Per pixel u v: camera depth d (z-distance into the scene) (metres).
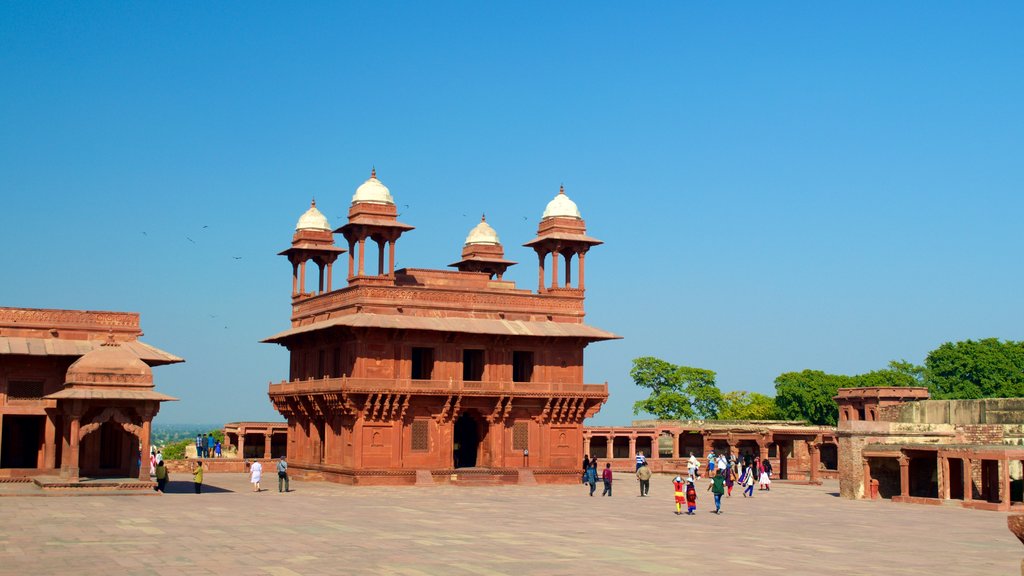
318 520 38.72
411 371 63.84
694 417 108.94
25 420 54.53
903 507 50.53
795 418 112.19
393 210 65.19
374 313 63.53
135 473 50.25
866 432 56.25
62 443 50.00
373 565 27.23
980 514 46.59
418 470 62.47
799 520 42.56
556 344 67.50
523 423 66.44
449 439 64.19
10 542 30.58
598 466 85.62
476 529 36.62
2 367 52.59
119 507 41.66
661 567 27.77
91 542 30.75
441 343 64.38
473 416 66.25
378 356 62.84
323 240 72.50
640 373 110.12
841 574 27.06
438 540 32.97
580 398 67.00
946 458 51.88
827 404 110.00
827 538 35.69
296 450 69.88
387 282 64.69
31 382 53.25
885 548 33.00
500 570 26.75
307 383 66.38
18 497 45.28
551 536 34.78
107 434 52.44
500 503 49.00
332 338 65.75
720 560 29.39
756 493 60.03
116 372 48.03
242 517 39.00
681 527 38.72
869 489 55.56
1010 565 29.22
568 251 71.06
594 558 29.33
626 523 39.88
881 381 110.25
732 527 39.09
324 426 66.88
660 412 107.38
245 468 72.31
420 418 63.69
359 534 34.22
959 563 29.56
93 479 48.81
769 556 30.47
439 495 53.97
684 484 50.62
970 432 57.84
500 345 65.88
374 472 61.38
